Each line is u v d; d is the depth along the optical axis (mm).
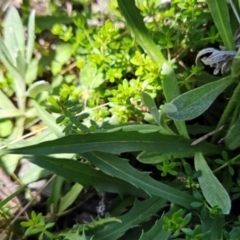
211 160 404
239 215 400
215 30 431
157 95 416
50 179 420
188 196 380
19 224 418
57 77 460
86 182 388
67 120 376
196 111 356
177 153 388
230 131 382
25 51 471
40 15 484
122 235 386
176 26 428
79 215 424
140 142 376
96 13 469
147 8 423
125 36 431
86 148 364
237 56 335
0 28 477
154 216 397
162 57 408
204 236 353
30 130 453
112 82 429
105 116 419
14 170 433
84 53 448
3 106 446
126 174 375
